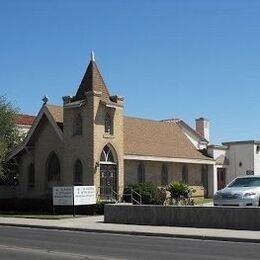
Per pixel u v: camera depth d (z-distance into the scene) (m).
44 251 17.12
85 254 16.34
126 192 40.66
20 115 60.56
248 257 15.63
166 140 49.41
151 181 45.81
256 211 24.50
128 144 44.28
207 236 22.22
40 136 44.56
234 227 25.11
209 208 26.09
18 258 15.41
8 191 46.81
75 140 40.75
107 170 40.50
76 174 40.78
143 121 49.97
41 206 41.22
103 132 40.28
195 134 55.12
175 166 48.62
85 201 36.22
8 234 24.06
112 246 18.89
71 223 29.58
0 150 44.62
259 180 28.03
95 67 41.41
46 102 44.03
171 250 17.62
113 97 41.75
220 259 15.16
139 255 16.14
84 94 40.81
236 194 26.94
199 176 51.56
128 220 29.08
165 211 27.67
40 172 44.38
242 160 55.47
